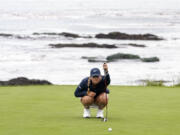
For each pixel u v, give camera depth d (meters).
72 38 105.38
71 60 68.31
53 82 47.84
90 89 17.97
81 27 143.00
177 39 102.44
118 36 103.94
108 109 20.38
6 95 24.64
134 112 19.59
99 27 143.38
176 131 15.70
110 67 60.75
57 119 17.78
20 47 85.75
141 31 129.62
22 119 17.75
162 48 85.75
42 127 16.20
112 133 15.23
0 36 104.69
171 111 19.83
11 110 19.81
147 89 27.91
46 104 21.56
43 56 72.81
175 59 70.19
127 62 66.12
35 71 56.88
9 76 52.78
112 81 47.12
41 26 146.00
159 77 50.59
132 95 25.00
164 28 136.12
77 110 20.06
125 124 16.86
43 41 97.69
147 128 16.14
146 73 54.72
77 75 53.62
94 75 17.72
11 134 15.06
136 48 85.94
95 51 80.31
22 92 25.95
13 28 135.62
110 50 82.50
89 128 16.03
